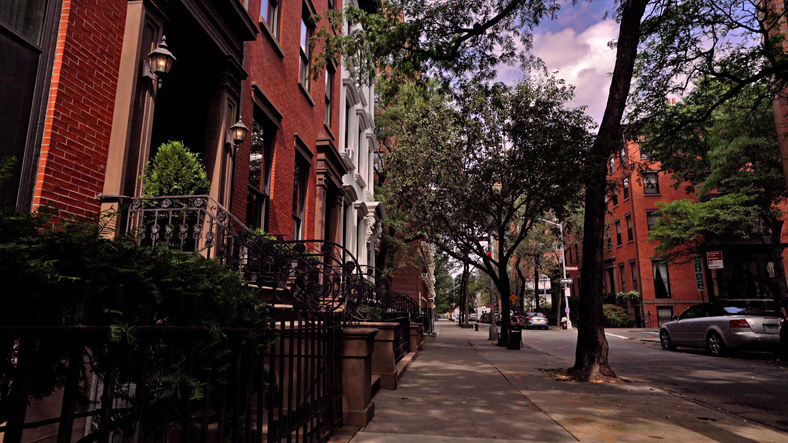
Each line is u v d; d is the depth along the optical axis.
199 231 5.98
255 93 8.96
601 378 8.94
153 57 5.84
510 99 15.05
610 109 10.08
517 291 52.62
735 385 8.87
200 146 7.69
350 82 16.81
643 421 5.69
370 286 9.38
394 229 24.34
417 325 14.38
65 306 1.87
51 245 1.89
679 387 8.64
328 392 4.76
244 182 8.39
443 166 17.89
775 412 6.54
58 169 4.75
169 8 6.48
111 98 5.55
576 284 44.78
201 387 2.46
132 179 5.66
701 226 24.23
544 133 12.99
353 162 17.44
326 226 14.72
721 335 13.78
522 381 8.81
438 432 5.05
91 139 5.21
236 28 8.14
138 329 1.99
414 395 7.29
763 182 20.48
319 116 13.57
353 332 5.42
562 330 34.22
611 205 39.16
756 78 11.04
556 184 12.81
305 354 4.13
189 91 7.86
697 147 13.09
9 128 4.39
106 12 5.50
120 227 5.27
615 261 38.22
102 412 1.89
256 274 6.44
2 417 1.85
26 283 1.75
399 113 21.20
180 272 2.43
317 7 13.67
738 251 29.06
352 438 4.78
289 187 10.84
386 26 10.77
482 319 62.06
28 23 4.64
